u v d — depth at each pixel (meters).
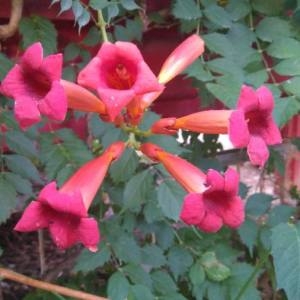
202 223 0.29
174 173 0.31
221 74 0.39
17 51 0.43
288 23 0.42
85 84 0.27
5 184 0.38
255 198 0.46
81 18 0.36
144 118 0.38
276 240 0.39
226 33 0.43
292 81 0.39
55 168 0.40
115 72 0.28
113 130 0.39
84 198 0.29
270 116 0.30
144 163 0.42
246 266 0.45
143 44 0.46
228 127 0.28
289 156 0.61
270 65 0.43
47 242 0.73
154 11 0.45
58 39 0.44
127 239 0.42
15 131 0.39
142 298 0.40
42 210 0.28
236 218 0.29
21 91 0.27
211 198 0.29
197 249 0.46
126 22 0.43
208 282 0.45
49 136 0.40
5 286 0.65
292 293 0.38
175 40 0.46
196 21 0.42
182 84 0.49
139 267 0.42
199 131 0.31
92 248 0.27
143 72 0.26
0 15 0.42
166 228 0.45
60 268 0.52
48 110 0.26
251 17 0.43
